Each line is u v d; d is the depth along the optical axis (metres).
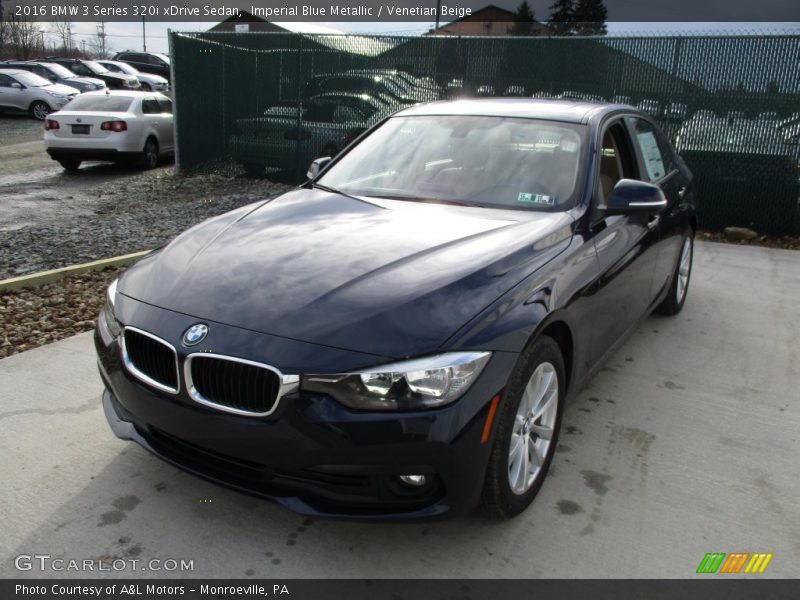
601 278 3.27
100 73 30.52
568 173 3.54
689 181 5.40
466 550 2.62
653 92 8.82
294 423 2.26
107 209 9.45
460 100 4.51
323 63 10.92
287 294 2.53
